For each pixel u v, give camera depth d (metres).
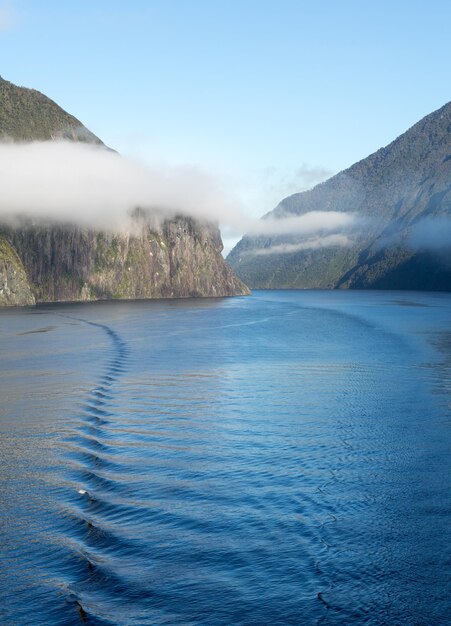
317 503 25.83
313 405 44.34
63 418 40.22
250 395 48.22
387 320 140.12
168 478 28.61
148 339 95.75
